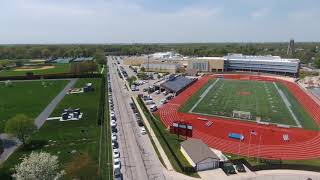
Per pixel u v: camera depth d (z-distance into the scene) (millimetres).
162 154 68062
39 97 128750
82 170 59219
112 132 81000
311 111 110438
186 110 108625
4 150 69188
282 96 135625
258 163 63625
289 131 86875
